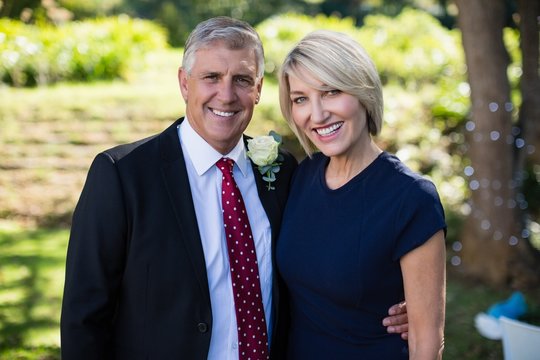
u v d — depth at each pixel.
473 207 5.40
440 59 10.81
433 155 8.21
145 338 2.00
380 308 2.05
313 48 2.01
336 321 2.08
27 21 11.30
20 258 5.50
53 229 6.50
